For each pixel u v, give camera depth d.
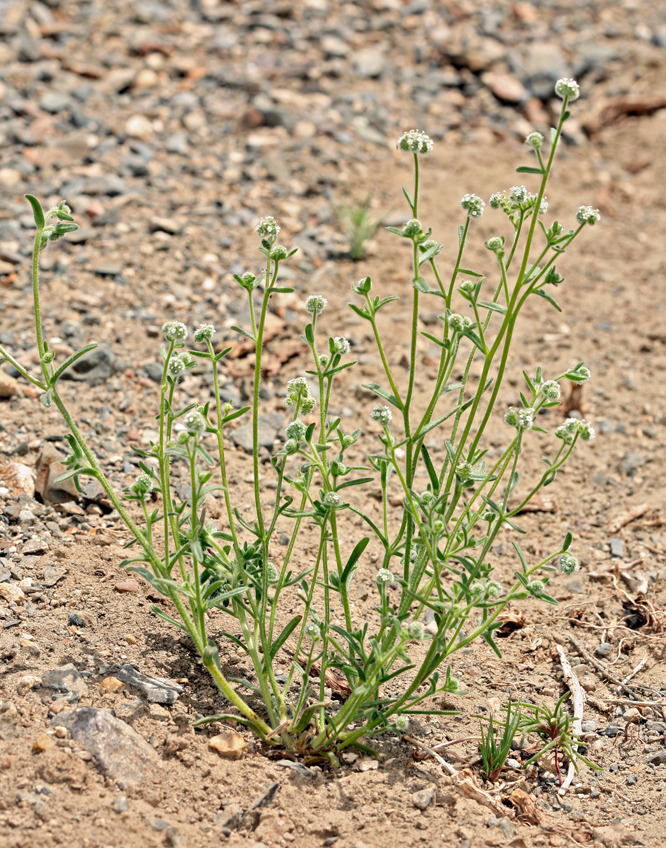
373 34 2.13
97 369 1.20
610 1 2.42
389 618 0.95
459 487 0.95
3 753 0.94
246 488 1.14
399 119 1.89
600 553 1.13
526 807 0.97
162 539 1.08
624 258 1.62
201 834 0.93
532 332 1.41
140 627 1.02
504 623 1.07
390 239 1.55
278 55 2.00
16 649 0.99
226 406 0.95
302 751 0.97
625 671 1.05
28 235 1.40
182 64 1.91
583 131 1.99
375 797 0.96
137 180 1.58
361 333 1.34
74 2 2.06
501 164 1.81
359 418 1.22
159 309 1.30
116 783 0.94
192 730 0.97
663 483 1.19
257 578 0.97
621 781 0.99
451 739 0.99
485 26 2.22
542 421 1.25
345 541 1.11
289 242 1.49
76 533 1.08
